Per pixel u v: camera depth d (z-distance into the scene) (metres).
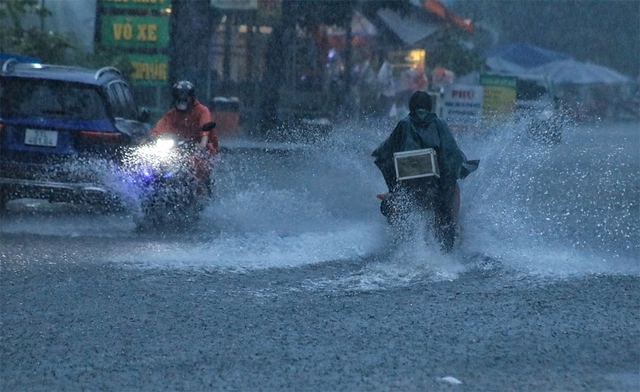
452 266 22.52
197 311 18.39
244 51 74.25
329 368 14.78
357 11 79.19
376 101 76.69
